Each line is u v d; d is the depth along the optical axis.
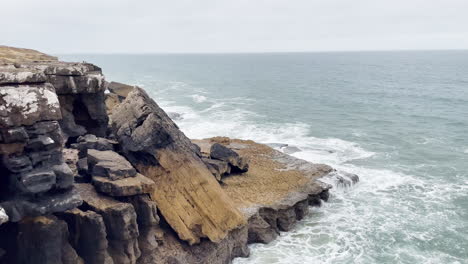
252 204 27.61
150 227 20.45
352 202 32.78
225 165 31.03
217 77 154.50
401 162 43.09
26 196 15.82
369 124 61.50
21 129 15.34
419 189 35.97
